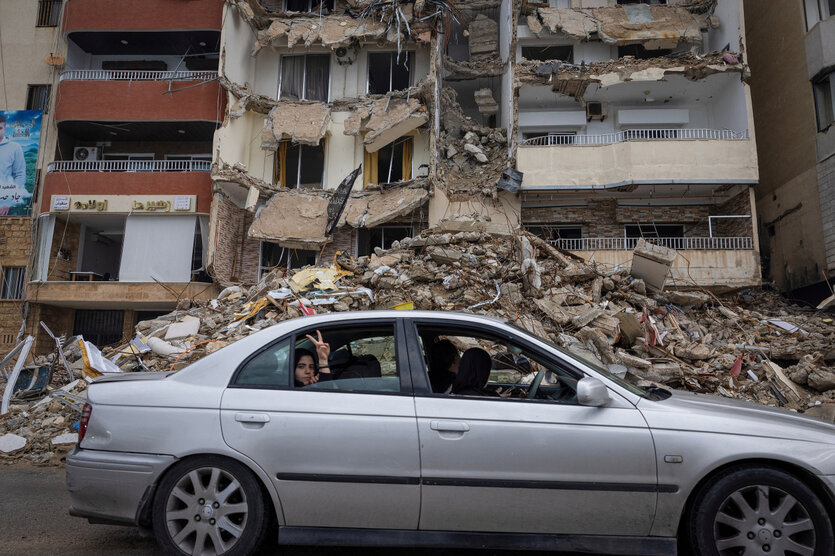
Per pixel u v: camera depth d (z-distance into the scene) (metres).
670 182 17.03
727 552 3.00
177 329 11.31
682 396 3.58
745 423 3.11
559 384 3.57
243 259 19.55
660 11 19.67
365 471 3.06
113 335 19.84
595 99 19.86
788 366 9.68
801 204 17.80
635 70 18.25
